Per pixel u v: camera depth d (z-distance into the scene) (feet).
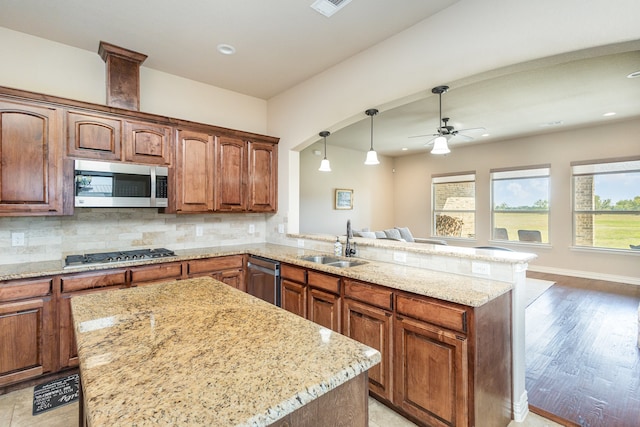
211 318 4.42
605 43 5.49
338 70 10.50
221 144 11.34
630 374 8.37
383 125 17.51
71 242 9.50
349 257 9.75
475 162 23.43
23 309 7.35
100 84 9.96
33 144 7.86
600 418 6.64
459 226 24.53
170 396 2.56
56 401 7.05
